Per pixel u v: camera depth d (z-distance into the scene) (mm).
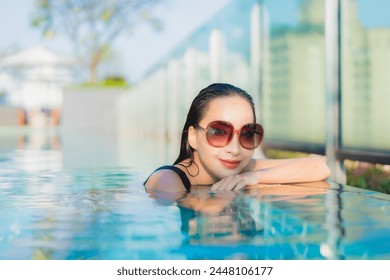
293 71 5574
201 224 2027
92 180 3592
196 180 3025
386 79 3744
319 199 2596
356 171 4531
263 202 2492
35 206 2488
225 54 8055
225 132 2797
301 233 1883
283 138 5930
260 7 6664
